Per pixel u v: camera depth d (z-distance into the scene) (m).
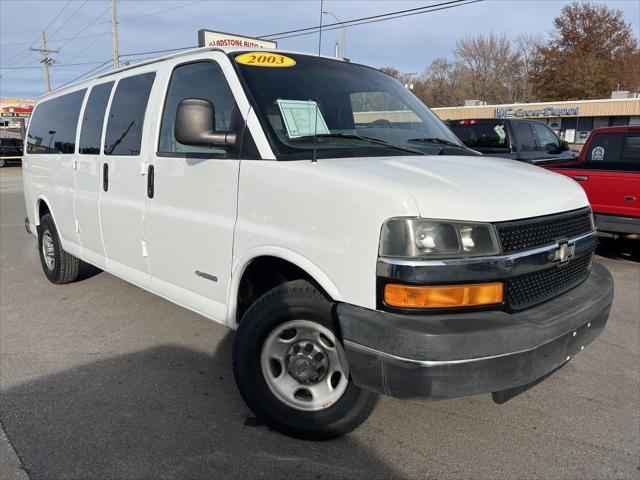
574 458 2.96
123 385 3.73
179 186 3.62
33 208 6.31
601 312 3.01
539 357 2.59
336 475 2.80
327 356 2.97
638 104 37.09
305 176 2.82
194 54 3.72
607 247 8.40
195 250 3.52
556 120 41.88
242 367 3.11
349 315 2.60
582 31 44.53
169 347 4.39
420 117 4.00
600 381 3.86
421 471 2.84
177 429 3.19
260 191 3.04
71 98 5.43
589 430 3.23
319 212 2.74
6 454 2.93
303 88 3.46
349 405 2.94
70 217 5.24
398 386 2.49
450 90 70.75
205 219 3.41
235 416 3.34
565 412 3.44
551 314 2.70
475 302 2.50
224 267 3.31
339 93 3.59
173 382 3.78
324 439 3.06
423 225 2.46
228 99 3.34
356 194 2.60
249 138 3.14
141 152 3.97
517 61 65.25
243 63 3.40
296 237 2.85
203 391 3.65
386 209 2.50
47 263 6.25
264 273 3.33
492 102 66.94
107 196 4.46
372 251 2.53
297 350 3.03
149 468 2.83
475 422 3.31
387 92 3.96
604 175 7.13
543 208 2.81
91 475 2.77
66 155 5.25
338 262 2.67
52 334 4.68
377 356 2.51
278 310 2.95
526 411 3.45
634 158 6.96
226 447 3.02
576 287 3.11
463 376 2.42
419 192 2.51
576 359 4.23
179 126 3.11
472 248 2.49
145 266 4.09
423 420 3.33
